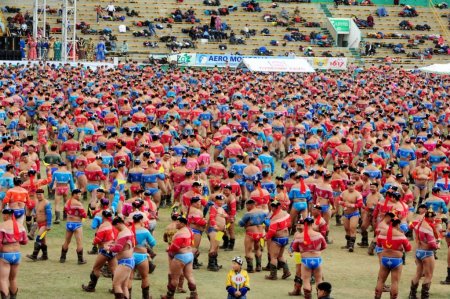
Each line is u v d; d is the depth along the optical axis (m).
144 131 35.56
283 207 27.09
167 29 85.56
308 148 37.53
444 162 34.22
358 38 90.50
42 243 24.48
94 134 36.09
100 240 21.19
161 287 22.38
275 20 90.88
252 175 31.06
